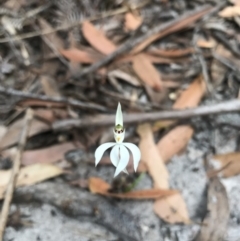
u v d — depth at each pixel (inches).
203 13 18.1
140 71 16.6
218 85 16.5
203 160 14.4
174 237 12.8
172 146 14.7
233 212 13.3
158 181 13.9
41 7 19.0
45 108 15.5
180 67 17.0
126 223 13.0
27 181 13.8
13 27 18.4
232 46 17.4
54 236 12.8
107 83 16.5
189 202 13.6
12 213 13.2
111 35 17.9
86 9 18.9
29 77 16.8
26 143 14.9
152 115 14.6
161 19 18.6
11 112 15.6
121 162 9.8
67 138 15.1
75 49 17.4
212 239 12.6
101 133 15.0
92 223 13.0
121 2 19.1
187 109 14.7
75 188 13.7
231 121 15.4
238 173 14.1
